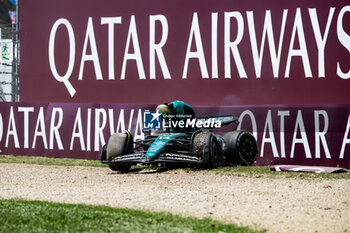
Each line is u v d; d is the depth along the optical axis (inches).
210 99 1846.7
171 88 1895.9
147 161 1337.4
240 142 1583.4
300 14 1748.3
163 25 1905.8
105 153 1497.3
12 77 2667.3
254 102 1797.5
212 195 987.3
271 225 718.5
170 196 974.4
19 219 710.5
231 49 1825.8
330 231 688.4
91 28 1995.6
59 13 2034.9
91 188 1097.4
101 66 1979.6
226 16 1831.9
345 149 1659.7
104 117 1942.7
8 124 2078.0
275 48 1776.6
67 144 1991.9
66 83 2022.6
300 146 1710.1
